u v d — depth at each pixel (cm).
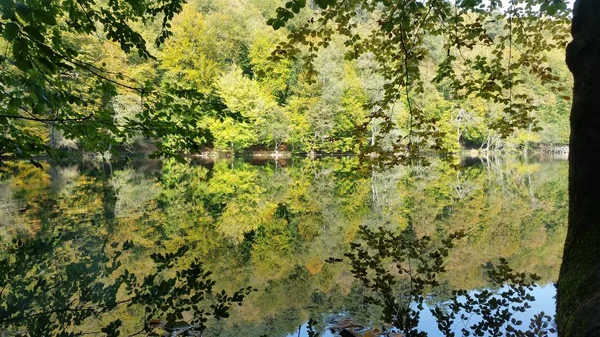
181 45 3228
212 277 471
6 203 916
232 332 326
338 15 351
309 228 757
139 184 1395
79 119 372
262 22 3978
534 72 358
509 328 301
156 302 382
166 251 577
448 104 2680
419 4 293
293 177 1723
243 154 3334
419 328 308
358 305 366
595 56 190
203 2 4266
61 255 527
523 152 3466
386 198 1119
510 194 1156
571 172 200
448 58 358
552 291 386
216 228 749
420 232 687
